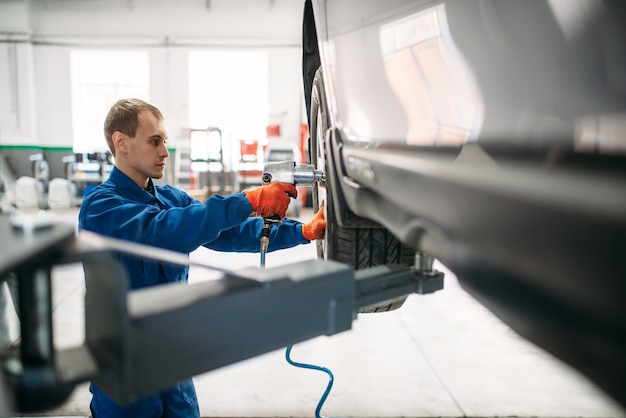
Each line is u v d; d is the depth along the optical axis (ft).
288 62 26.35
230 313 1.45
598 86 1.09
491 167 1.40
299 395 5.75
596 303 1.04
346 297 1.77
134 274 3.36
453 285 10.41
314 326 1.68
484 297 1.53
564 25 1.19
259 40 26.18
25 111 25.53
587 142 1.09
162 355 1.31
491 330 7.85
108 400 3.33
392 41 2.09
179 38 26.05
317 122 4.10
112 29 25.89
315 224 3.63
